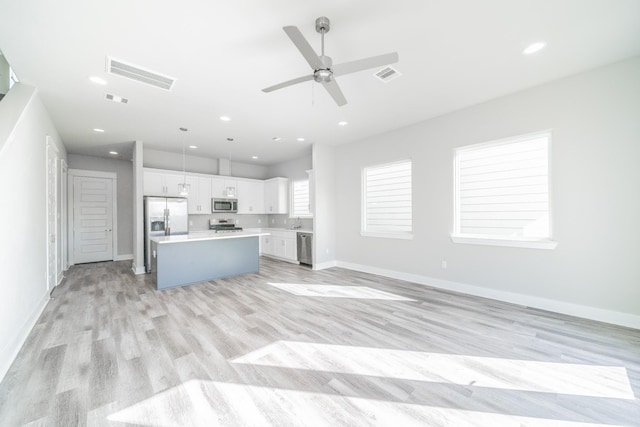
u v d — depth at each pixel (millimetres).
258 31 2109
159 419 1514
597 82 2740
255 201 7473
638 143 2557
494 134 3449
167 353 2213
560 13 1954
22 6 1774
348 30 2113
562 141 2959
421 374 1932
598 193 2762
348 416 1537
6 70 3156
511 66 2684
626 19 2010
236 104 3486
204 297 3703
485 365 2035
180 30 2080
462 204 3879
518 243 3277
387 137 4777
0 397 1675
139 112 3701
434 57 2504
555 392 1726
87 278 4742
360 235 5336
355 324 2793
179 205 5824
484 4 1858
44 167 3404
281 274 5113
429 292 3871
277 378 1891
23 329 2422
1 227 1988
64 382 1826
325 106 3596
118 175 6594
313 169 5508
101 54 2371
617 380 1836
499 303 3365
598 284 2773
